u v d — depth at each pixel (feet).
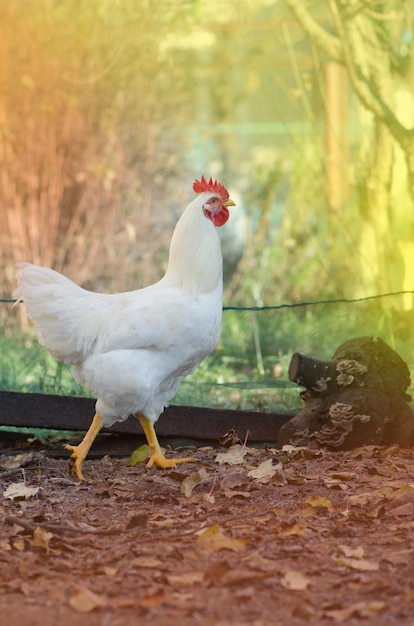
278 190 51.60
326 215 43.78
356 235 39.93
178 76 48.16
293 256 42.96
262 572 14.02
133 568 14.42
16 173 42.57
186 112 49.70
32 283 21.33
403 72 35.63
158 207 45.50
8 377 29.45
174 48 47.37
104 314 21.13
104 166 43.93
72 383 28.19
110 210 43.34
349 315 36.22
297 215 44.65
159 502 18.80
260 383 26.32
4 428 26.63
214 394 28.94
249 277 41.86
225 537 15.53
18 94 43.65
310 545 15.47
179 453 23.68
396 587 13.42
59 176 42.96
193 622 12.20
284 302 39.22
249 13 50.03
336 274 40.60
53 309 21.17
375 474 20.27
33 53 44.06
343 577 13.92
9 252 41.63
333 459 21.88
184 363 21.83
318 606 12.75
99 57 44.70
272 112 54.29
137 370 20.90
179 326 21.12
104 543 15.84
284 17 44.39
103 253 42.50
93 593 13.19
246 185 51.06
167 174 46.19
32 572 14.17
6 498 19.19
